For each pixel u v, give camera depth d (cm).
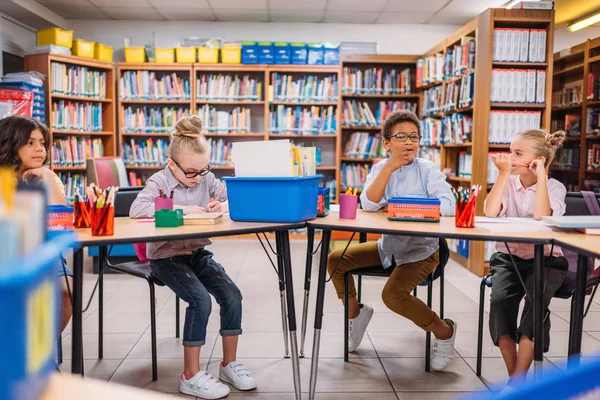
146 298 382
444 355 246
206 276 231
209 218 201
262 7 634
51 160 578
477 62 459
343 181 685
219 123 659
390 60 669
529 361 202
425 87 647
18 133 214
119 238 170
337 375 244
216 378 237
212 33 701
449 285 426
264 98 674
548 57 442
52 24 652
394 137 239
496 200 234
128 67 641
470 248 479
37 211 64
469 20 690
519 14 437
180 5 627
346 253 257
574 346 181
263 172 206
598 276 225
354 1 608
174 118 654
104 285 419
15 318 52
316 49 654
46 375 63
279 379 240
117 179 477
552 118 668
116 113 662
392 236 240
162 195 216
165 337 299
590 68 584
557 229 194
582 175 596
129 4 622
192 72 645
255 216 207
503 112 446
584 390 45
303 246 608
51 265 60
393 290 234
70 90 599
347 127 677
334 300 377
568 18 638
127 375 244
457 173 550
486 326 319
